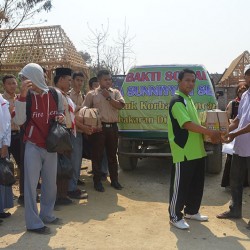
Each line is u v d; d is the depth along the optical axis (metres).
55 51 14.21
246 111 5.25
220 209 5.96
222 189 7.00
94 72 20.30
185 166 4.91
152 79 7.38
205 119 5.01
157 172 8.29
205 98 7.16
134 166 8.41
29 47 14.50
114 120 6.73
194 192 5.26
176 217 5.02
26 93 4.54
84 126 6.22
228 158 6.77
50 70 13.54
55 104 4.81
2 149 4.92
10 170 4.93
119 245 4.48
